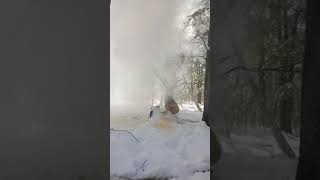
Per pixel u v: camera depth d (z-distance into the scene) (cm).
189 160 870
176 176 771
